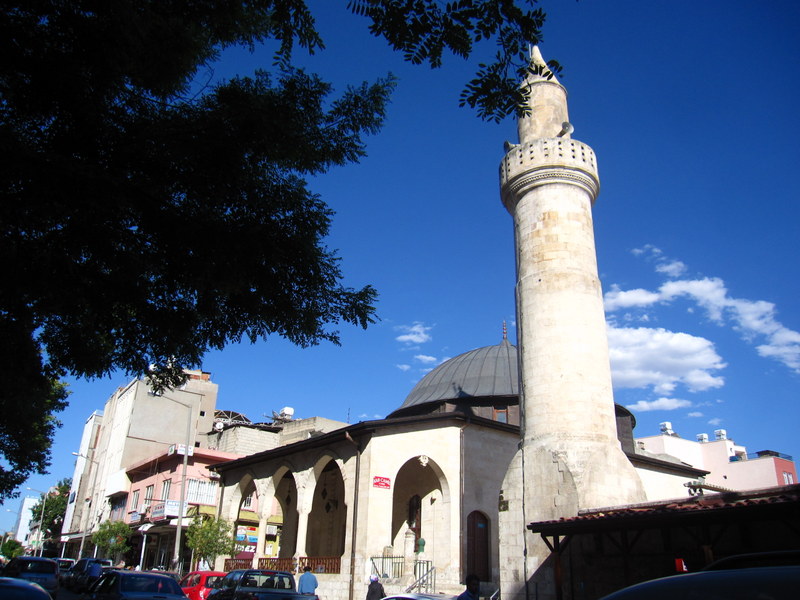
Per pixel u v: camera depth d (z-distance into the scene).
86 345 10.62
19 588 9.12
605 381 19.61
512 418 30.62
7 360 9.48
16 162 7.09
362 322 10.91
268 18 9.94
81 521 65.81
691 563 13.98
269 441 55.72
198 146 8.66
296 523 33.75
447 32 7.93
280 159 9.69
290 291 10.23
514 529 18.78
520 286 21.44
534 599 17.47
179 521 31.94
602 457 18.19
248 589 15.30
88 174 7.50
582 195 22.00
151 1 8.95
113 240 8.84
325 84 10.16
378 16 7.86
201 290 9.53
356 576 23.34
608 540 16.17
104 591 13.38
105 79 8.16
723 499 12.81
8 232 8.24
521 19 7.91
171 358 10.77
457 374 34.38
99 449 68.50
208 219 9.12
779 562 4.87
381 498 24.41
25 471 27.56
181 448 43.44
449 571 22.91
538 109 23.94
